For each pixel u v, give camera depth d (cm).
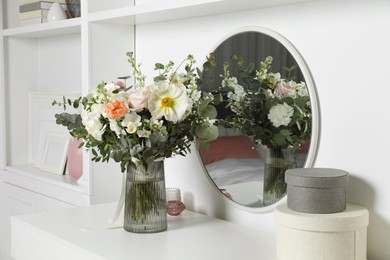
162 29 232
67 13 282
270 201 187
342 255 146
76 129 189
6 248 317
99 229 193
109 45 239
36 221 204
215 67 204
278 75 183
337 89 168
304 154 176
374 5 158
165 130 177
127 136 177
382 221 159
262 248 171
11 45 313
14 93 316
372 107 161
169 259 161
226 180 203
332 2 168
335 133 170
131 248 172
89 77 235
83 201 242
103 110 177
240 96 196
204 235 186
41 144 309
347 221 146
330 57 170
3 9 317
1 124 314
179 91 176
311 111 174
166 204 202
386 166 158
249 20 194
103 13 224
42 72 321
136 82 247
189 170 221
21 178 297
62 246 181
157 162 187
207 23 211
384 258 159
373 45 159
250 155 194
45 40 315
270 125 186
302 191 152
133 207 188
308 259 147
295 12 179
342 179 153
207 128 182
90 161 237
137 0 245
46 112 306
